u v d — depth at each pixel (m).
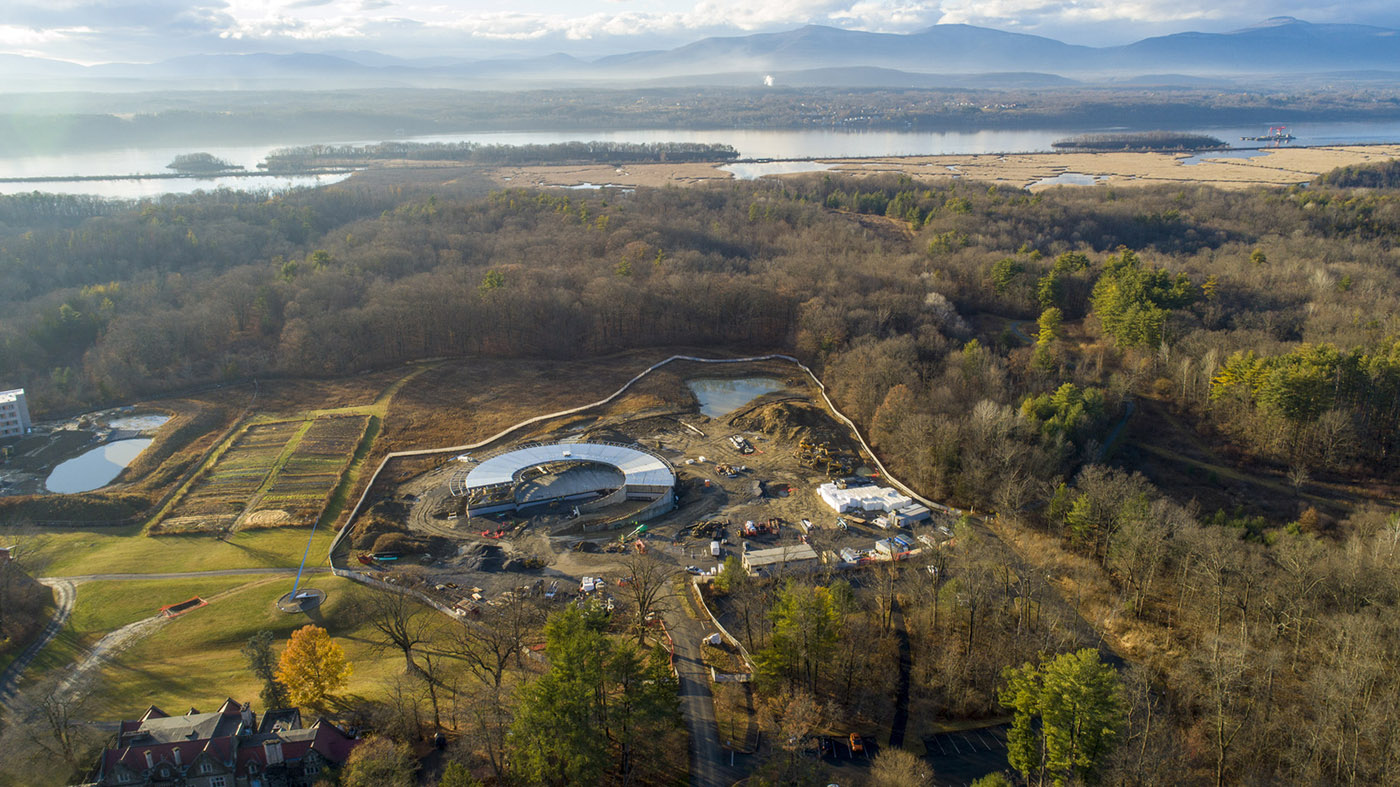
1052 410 178.75
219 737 89.88
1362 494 156.62
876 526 157.50
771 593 129.50
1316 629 110.38
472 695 106.31
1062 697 88.75
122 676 112.44
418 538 153.50
